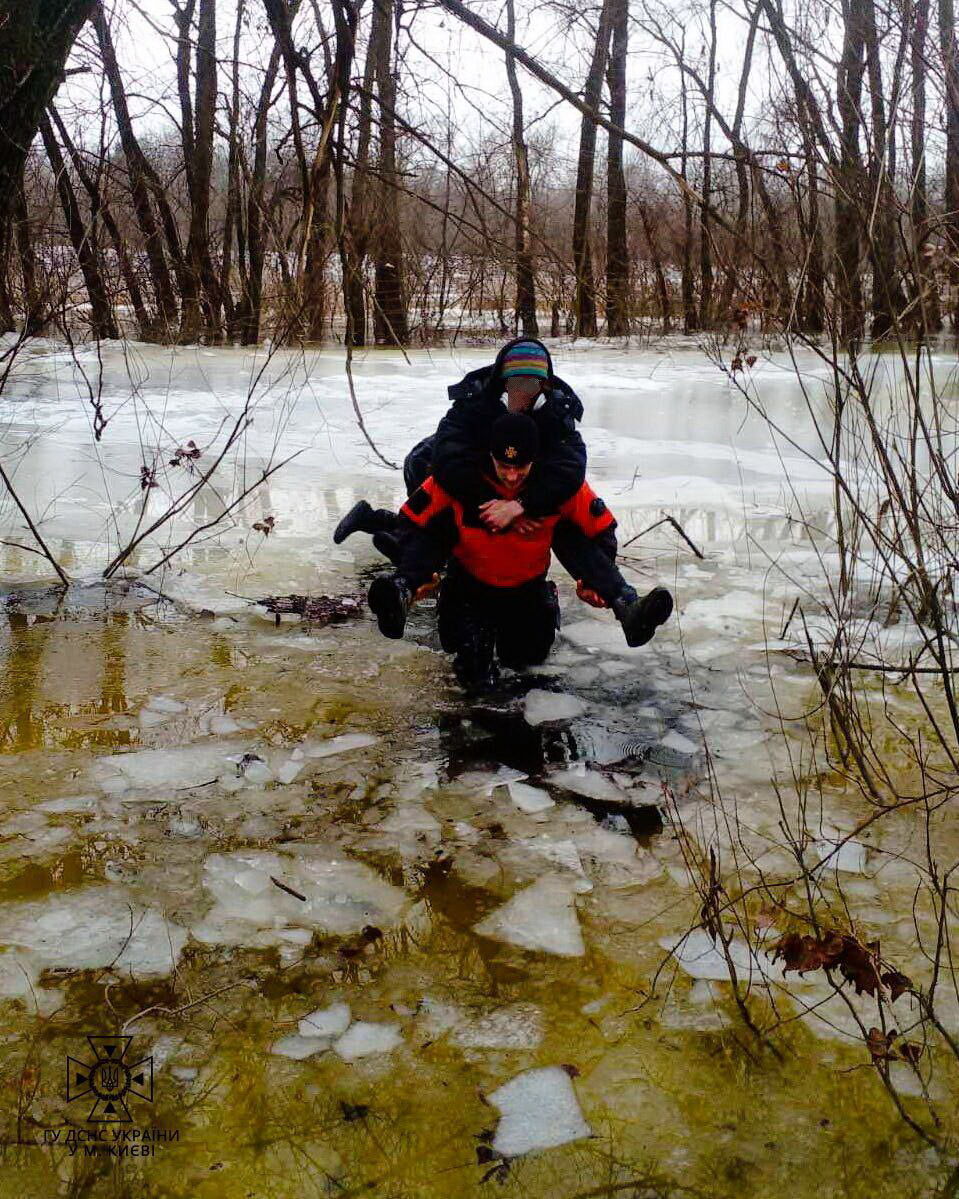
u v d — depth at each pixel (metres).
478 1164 1.96
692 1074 2.18
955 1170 1.95
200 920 2.67
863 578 5.32
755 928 2.61
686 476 7.64
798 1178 1.93
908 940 2.59
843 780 3.39
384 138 6.54
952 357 9.81
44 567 5.40
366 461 7.96
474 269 13.05
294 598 5.02
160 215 13.95
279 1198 1.89
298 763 3.48
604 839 3.07
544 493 3.89
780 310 3.49
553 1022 2.33
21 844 2.97
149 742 3.59
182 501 6.75
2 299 5.91
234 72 10.09
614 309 5.44
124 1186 1.91
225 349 15.16
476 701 4.00
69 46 4.44
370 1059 2.22
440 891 2.82
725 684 4.14
